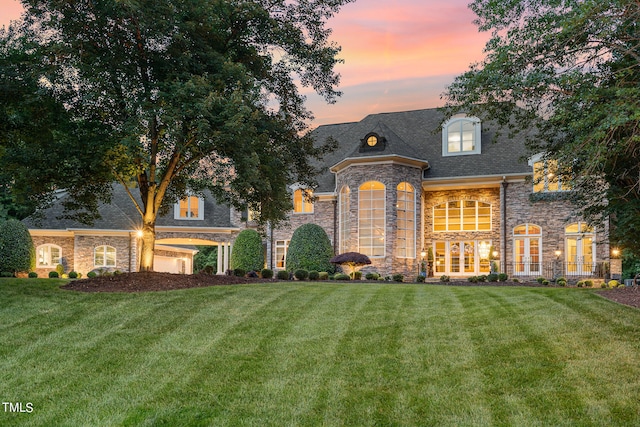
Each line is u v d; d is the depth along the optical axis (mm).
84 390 7684
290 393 7426
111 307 12164
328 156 31594
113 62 14000
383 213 26609
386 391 7379
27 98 13727
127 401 7301
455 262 28500
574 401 6723
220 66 14609
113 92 13797
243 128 13156
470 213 28469
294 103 18141
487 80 12914
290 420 6672
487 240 27891
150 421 6715
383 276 26016
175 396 7438
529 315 10781
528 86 12406
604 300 12148
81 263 30281
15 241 25781
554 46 12531
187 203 32625
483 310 11547
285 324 10672
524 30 12547
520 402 6812
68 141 14727
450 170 27906
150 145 16594
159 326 10633
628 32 12172
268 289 14758
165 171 17328
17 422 6746
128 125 13359
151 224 16953
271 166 16594
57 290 14266
